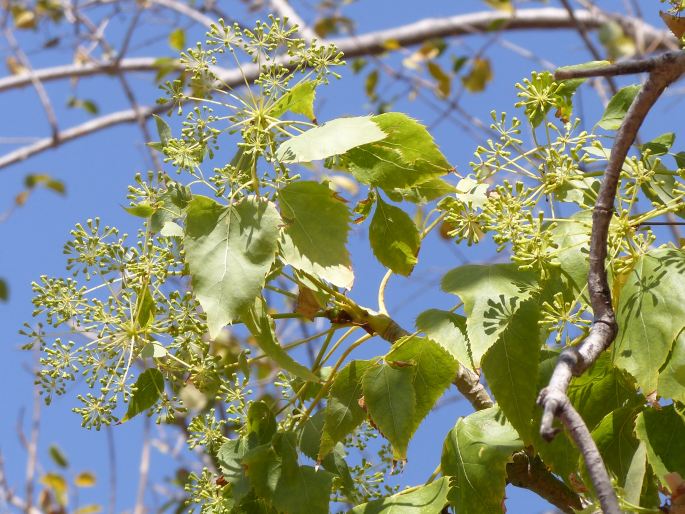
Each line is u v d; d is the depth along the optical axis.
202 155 0.87
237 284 0.83
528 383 0.83
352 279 0.85
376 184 0.88
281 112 0.88
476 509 0.86
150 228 0.87
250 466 0.87
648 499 0.84
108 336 0.88
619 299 0.83
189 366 0.88
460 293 0.84
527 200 0.84
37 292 0.87
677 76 0.78
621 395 0.86
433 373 0.87
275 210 0.84
